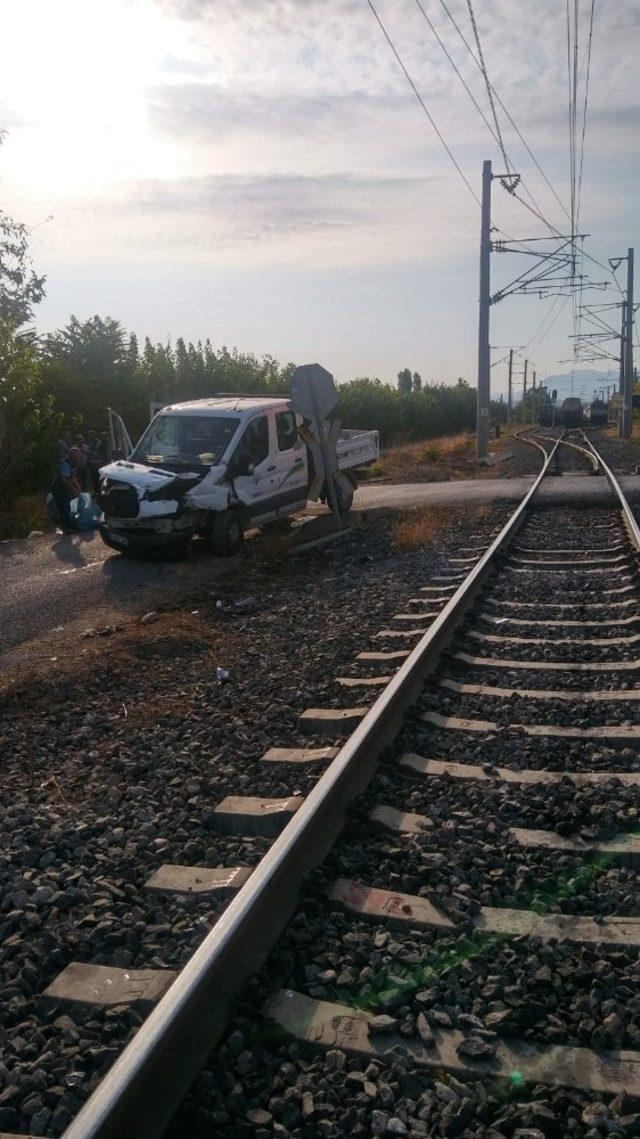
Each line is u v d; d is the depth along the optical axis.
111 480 14.40
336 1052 3.19
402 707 6.38
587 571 11.38
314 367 16.23
